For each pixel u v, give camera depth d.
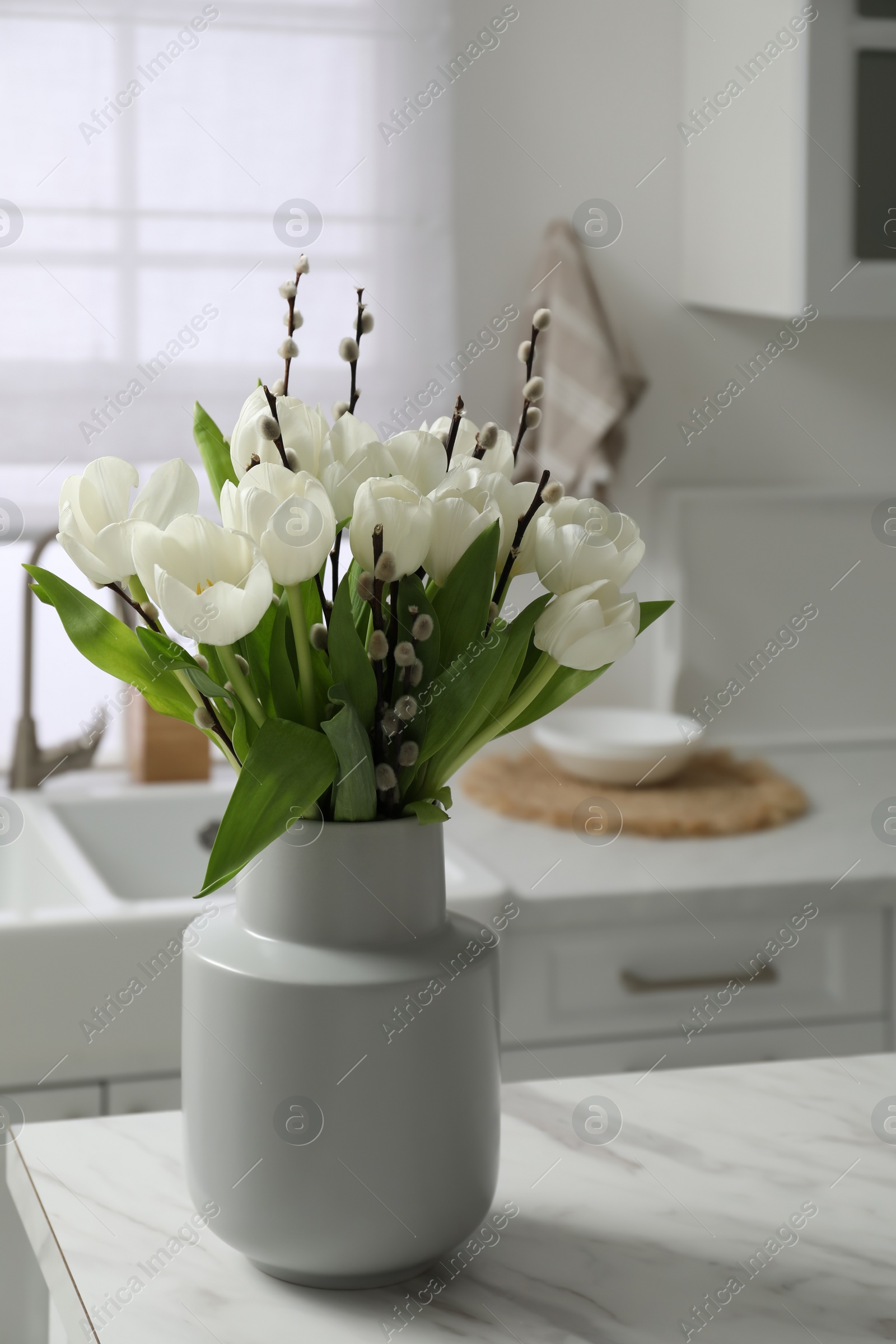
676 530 2.13
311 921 0.72
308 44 1.95
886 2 1.73
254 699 0.69
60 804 1.84
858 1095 1.01
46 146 1.89
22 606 1.86
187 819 1.89
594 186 2.09
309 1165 0.70
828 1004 1.68
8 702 2.02
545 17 2.04
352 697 0.68
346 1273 0.72
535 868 1.65
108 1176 0.87
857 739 2.24
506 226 2.07
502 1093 1.00
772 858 1.70
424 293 2.04
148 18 1.90
